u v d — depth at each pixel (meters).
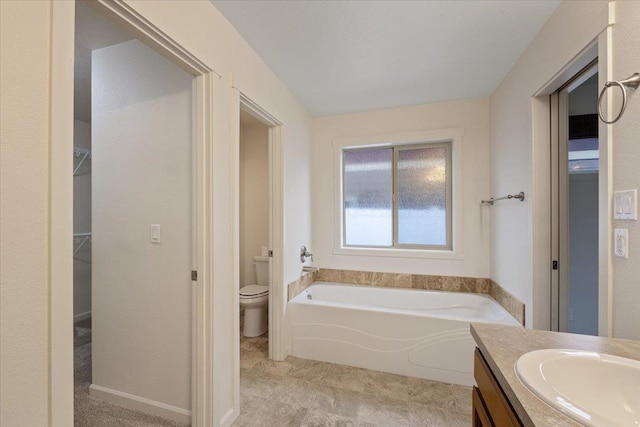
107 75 1.71
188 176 1.52
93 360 1.74
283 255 2.32
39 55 0.73
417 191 2.97
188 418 1.53
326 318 2.29
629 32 0.98
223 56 1.51
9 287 0.68
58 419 0.76
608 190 1.05
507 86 2.13
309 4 1.43
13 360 0.69
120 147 1.67
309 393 1.85
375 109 2.89
